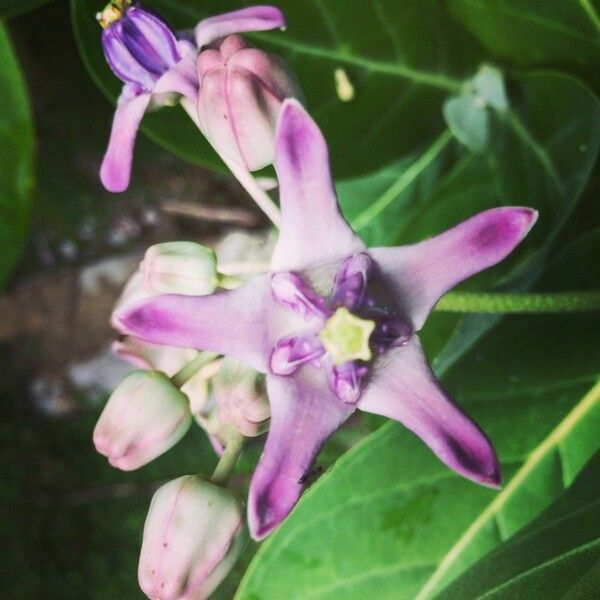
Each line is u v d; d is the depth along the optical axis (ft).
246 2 0.48
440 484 0.50
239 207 0.89
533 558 0.40
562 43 0.51
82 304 0.97
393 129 0.55
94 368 0.97
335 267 0.35
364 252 0.35
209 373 0.44
